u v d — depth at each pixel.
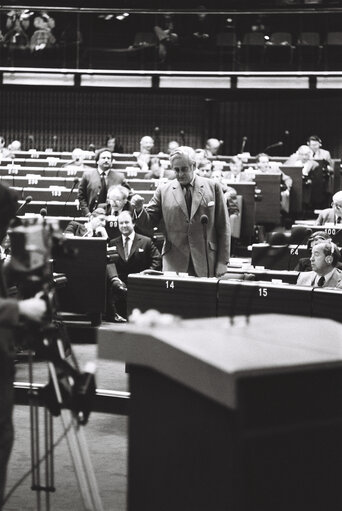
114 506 4.21
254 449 2.55
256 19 18.11
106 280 9.06
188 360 2.59
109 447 5.31
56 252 3.30
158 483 2.88
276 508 2.60
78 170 14.12
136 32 18.48
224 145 21.97
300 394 2.60
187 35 18.36
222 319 3.15
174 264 7.02
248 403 2.52
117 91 19.72
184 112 21.94
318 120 21.02
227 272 7.14
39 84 18.91
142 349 2.87
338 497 2.71
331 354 2.58
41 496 4.34
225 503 2.57
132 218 9.88
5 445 3.16
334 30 17.86
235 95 20.36
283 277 6.63
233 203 12.40
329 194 16.38
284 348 2.64
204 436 2.67
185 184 6.98
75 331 8.83
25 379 6.76
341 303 5.36
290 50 18.00
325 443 2.67
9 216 3.29
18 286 4.55
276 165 14.89
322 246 6.39
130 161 16.95
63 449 5.18
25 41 18.62
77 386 3.33
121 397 6.11
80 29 18.56
